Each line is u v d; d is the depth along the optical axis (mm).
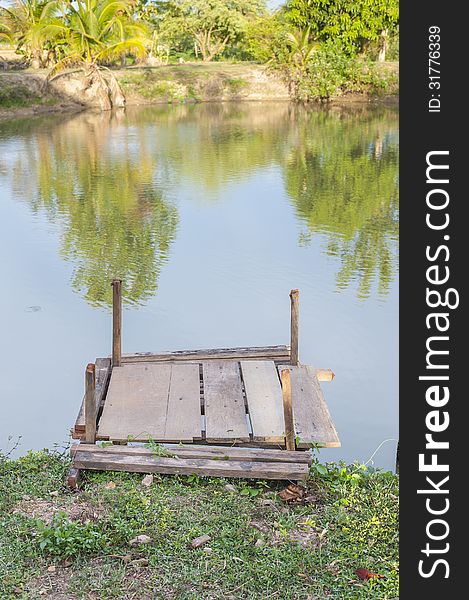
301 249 13930
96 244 14391
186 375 7406
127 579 4789
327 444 6297
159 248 14109
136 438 6328
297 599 4633
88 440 6301
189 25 52531
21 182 20469
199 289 11664
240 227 15664
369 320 10258
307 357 9055
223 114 37625
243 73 45406
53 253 13750
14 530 5238
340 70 42625
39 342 9602
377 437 7234
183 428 6484
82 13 38562
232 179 20828
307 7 42344
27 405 7895
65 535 5047
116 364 7641
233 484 5926
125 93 42438
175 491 5816
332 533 5305
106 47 39219
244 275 12398
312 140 28359
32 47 40094
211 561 4945
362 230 15391
